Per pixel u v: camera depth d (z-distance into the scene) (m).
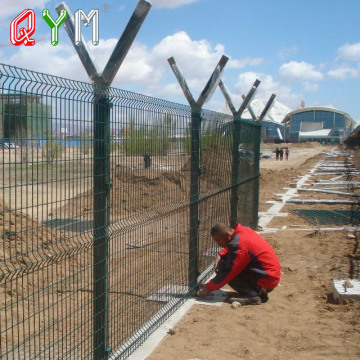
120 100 4.01
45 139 3.02
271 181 23.50
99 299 3.89
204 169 6.51
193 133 5.89
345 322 5.31
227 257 5.98
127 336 4.50
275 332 5.05
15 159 2.78
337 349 4.61
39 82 2.92
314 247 9.13
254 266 6.01
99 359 3.92
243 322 5.31
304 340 4.84
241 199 8.98
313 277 7.17
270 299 6.17
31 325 4.61
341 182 21.52
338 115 127.81
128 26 3.84
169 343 4.69
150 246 4.99
